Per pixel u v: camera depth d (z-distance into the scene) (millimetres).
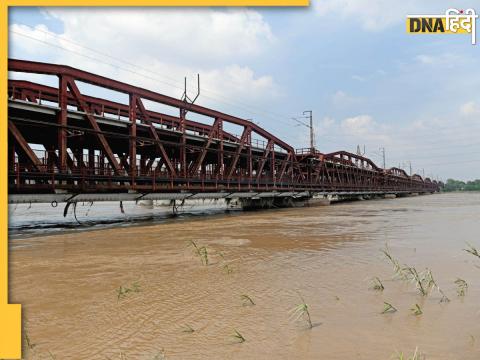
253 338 6027
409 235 19297
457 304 7609
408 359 5105
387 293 8492
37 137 29125
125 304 7965
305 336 6059
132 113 28016
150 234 20469
